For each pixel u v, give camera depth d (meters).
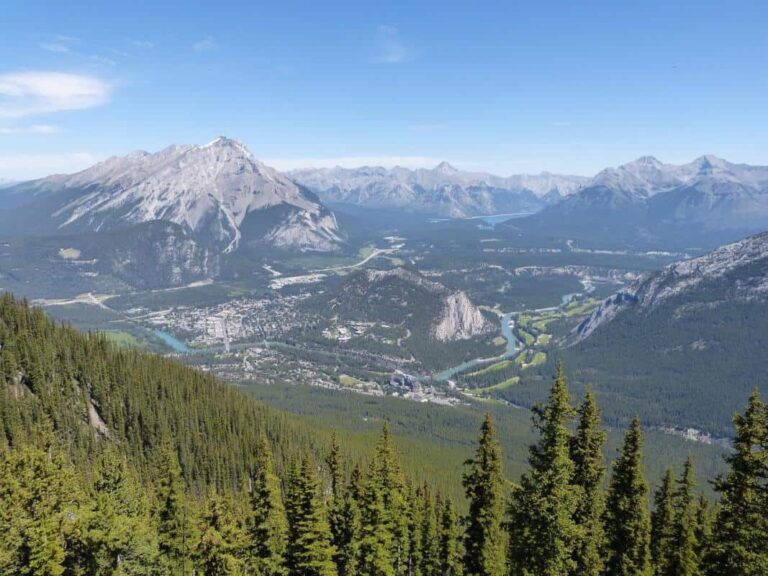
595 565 50.62
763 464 42.12
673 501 66.44
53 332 162.62
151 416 153.62
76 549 57.03
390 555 74.19
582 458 50.88
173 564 69.75
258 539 71.81
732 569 42.12
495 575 56.38
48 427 114.88
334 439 89.81
